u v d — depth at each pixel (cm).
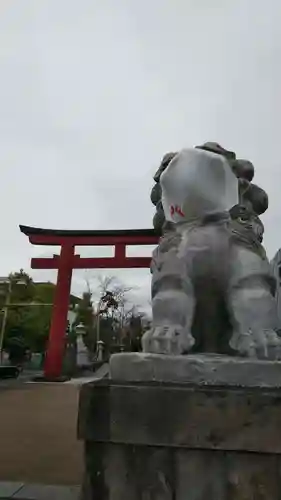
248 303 214
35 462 452
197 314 229
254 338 206
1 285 2420
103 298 3306
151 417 179
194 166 238
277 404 172
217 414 175
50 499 270
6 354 2561
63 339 1491
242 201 257
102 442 182
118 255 1427
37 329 2616
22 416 782
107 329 3403
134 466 179
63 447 533
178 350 210
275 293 226
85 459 183
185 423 176
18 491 291
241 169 264
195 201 237
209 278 228
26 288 2497
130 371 196
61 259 1466
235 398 175
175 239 236
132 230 1427
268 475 170
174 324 216
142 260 1421
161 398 179
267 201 270
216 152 260
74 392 1173
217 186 238
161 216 273
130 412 180
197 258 227
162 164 279
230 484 172
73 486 304
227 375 189
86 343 2928
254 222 246
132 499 176
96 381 191
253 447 170
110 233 1443
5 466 434
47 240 1472
